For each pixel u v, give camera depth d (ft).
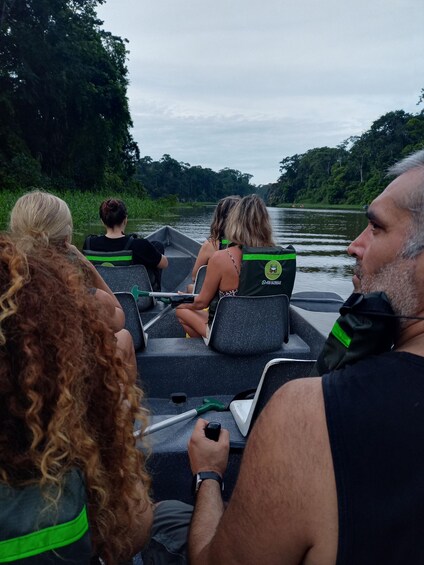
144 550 4.69
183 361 10.37
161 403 10.31
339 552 2.65
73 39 129.90
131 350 8.55
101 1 140.56
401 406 2.63
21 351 2.45
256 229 10.42
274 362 6.07
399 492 2.58
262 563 2.94
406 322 2.87
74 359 2.55
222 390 10.59
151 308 15.25
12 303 2.45
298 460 2.71
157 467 6.55
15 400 2.45
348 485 2.62
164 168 488.44
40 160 135.13
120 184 171.22
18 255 2.59
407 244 2.82
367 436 2.62
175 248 26.40
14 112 126.93
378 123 312.91
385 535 2.59
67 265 3.00
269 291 10.27
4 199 69.51
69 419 2.52
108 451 2.91
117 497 2.96
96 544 2.84
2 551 2.35
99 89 138.10
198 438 4.75
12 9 123.03
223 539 3.14
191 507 5.10
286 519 2.78
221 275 10.52
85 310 2.85
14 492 2.44
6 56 125.18
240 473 3.02
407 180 2.91
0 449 2.43
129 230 63.82
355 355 2.89
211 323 10.80
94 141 145.07
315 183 420.36
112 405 2.91
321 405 2.72
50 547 2.39
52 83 127.24
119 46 162.61
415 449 2.58
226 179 614.75
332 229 82.02
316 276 31.73
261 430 2.89
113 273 12.85
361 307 2.87
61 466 2.51
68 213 8.21
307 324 11.34
